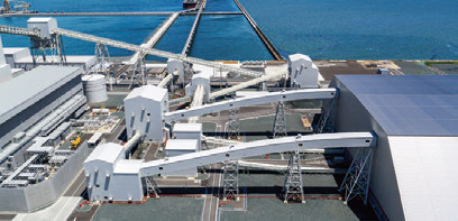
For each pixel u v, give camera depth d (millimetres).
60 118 111812
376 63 189500
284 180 89312
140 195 81000
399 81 104875
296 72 148875
